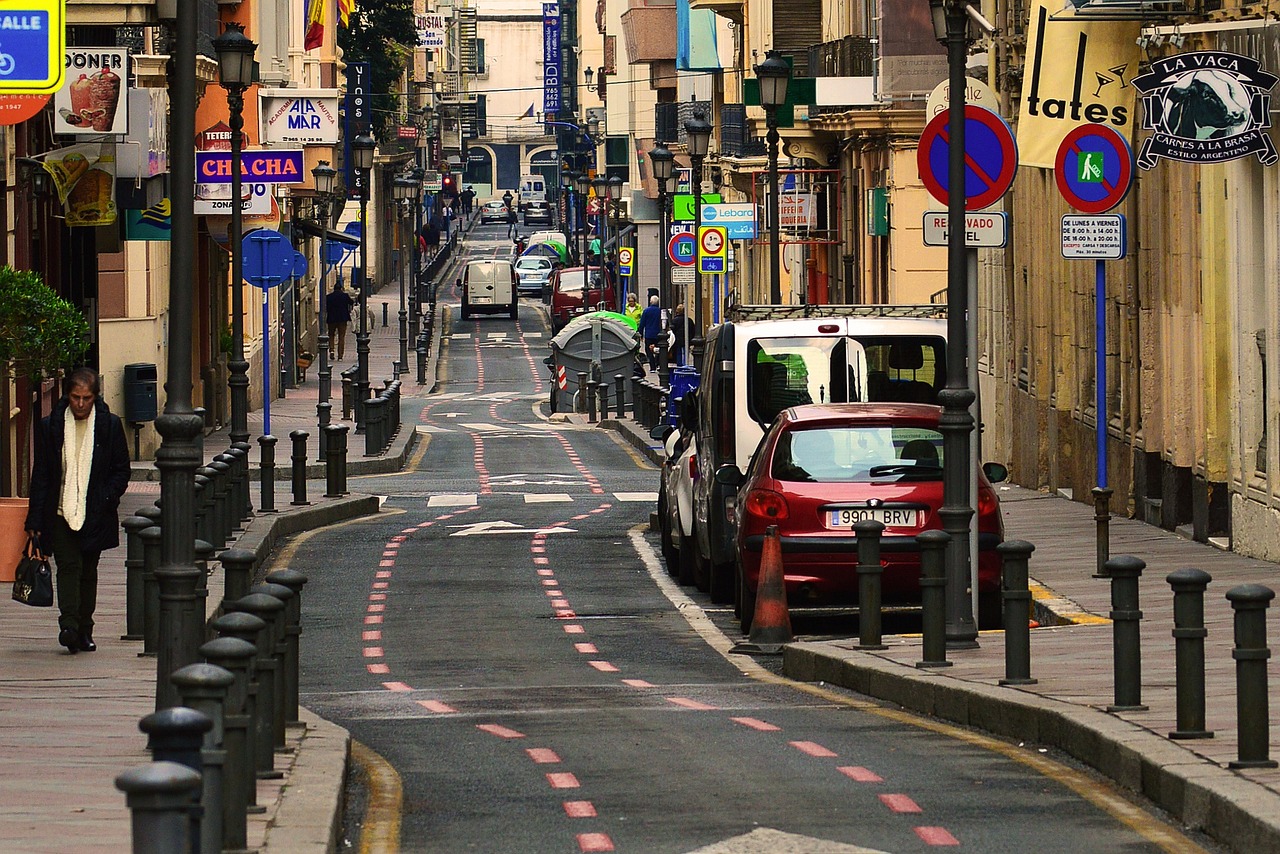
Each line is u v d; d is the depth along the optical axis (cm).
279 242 8419
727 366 5134
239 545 6019
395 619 5097
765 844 2227
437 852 2228
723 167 15312
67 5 6000
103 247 8112
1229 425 5488
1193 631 2614
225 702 2006
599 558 6450
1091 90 5816
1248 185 5216
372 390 13288
